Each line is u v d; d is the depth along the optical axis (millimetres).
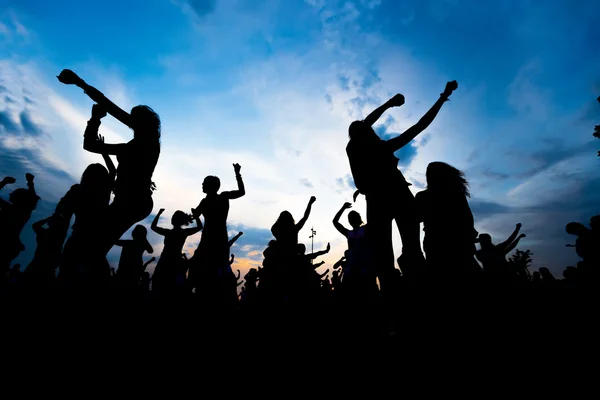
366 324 3131
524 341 2066
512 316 2248
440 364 1971
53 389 1686
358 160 3064
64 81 2705
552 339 2072
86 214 2795
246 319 4488
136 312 3348
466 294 2311
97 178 2955
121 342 2490
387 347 2332
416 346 2227
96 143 2861
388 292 2627
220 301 3814
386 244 2775
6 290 3443
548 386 1623
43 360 1974
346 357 2381
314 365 2316
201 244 4098
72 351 2146
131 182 2912
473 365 1900
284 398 1803
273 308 4703
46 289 2596
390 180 2857
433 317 2330
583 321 2395
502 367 1842
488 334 2115
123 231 2914
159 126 3332
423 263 2602
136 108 3229
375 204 2879
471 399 1602
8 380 1703
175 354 2488
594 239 4406
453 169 2885
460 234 2559
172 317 3551
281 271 5020
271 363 2455
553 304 3115
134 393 1774
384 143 3025
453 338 2164
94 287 2609
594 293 3412
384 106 3020
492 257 4320
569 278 4953
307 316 4578
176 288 4141
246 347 2943
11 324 2303
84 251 2676
